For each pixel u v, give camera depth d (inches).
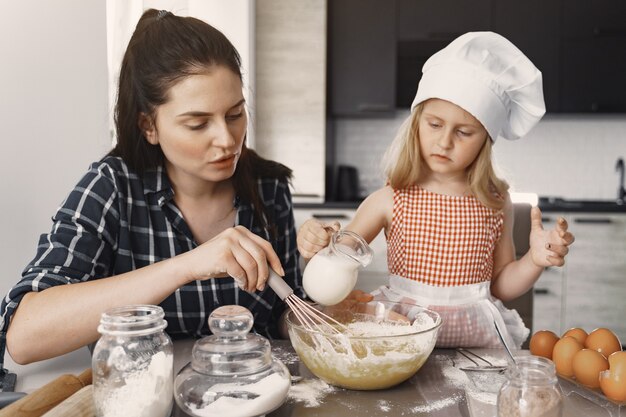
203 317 50.9
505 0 145.6
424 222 62.3
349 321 44.4
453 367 41.2
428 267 61.6
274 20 142.3
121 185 48.5
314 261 43.1
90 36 60.0
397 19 147.3
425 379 38.8
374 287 132.4
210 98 41.2
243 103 44.1
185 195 50.8
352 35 148.0
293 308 38.5
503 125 63.5
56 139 59.5
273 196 57.0
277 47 142.9
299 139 144.7
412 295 60.9
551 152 158.9
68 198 46.7
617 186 158.2
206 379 30.9
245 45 125.6
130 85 45.7
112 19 75.7
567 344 40.6
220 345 31.6
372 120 163.2
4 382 39.4
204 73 41.0
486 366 41.3
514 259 66.4
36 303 38.1
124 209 48.1
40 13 58.1
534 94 59.6
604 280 136.6
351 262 42.3
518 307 74.1
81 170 60.6
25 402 30.7
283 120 144.5
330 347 35.6
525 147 159.2
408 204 63.2
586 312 137.6
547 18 145.6
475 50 58.4
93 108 60.7
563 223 56.8
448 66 58.4
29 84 58.2
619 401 35.3
